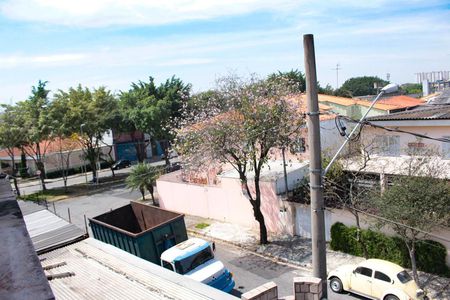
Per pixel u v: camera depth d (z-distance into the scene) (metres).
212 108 19.27
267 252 17.52
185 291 6.78
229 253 18.06
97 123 38.78
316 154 6.97
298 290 6.98
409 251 13.22
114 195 33.31
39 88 44.84
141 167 28.61
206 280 12.21
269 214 19.97
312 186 7.06
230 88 18.94
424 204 12.93
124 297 6.74
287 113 17.33
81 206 30.45
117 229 14.14
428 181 13.27
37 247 10.80
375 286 12.60
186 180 25.36
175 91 45.56
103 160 47.34
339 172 16.66
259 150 17.98
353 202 14.41
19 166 48.12
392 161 17.16
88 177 44.16
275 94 17.83
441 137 17.19
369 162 17.88
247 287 14.64
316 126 6.92
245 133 16.80
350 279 13.34
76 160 48.25
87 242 11.04
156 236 13.62
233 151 17.61
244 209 21.31
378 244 15.28
